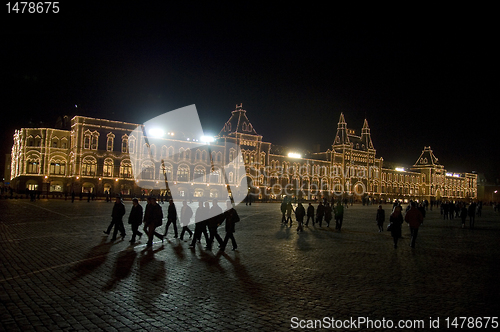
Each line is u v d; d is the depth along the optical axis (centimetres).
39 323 793
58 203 4997
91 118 8212
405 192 15262
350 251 1803
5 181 12825
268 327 796
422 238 2398
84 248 1705
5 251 1584
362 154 13662
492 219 4538
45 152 8312
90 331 759
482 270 1402
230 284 1137
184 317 848
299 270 1350
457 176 17300
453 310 923
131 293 1023
